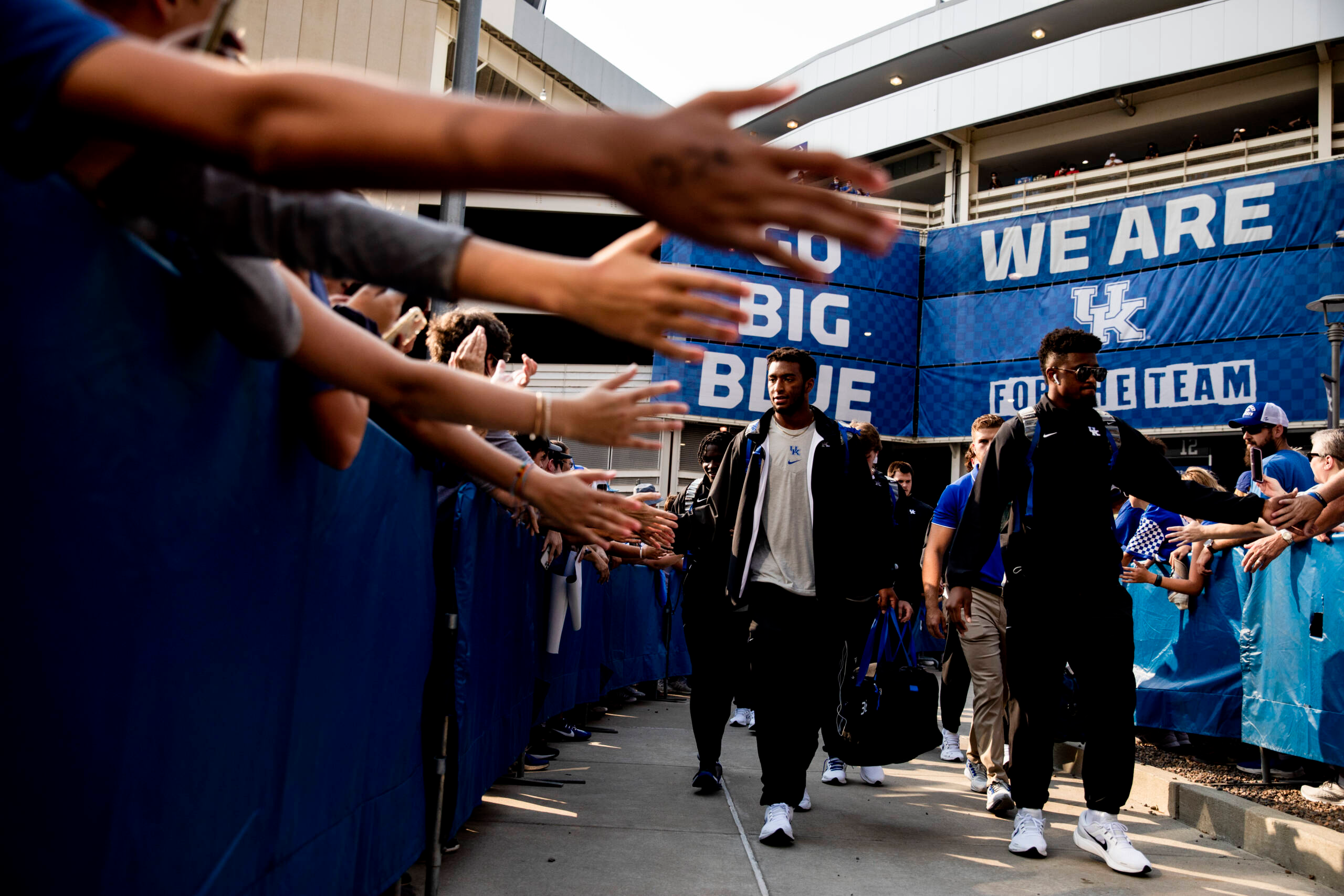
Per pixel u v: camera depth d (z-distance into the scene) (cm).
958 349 1967
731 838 396
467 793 324
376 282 101
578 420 149
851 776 558
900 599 567
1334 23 2002
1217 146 2144
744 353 1934
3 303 86
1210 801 437
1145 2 2394
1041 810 398
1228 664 532
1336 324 1120
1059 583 391
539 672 486
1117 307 1833
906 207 2489
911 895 330
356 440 173
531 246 2411
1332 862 349
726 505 456
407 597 253
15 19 74
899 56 2697
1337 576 411
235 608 143
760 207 69
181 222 101
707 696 498
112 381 104
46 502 95
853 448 442
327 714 194
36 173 80
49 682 97
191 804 133
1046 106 2316
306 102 72
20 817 94
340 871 209
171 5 100
